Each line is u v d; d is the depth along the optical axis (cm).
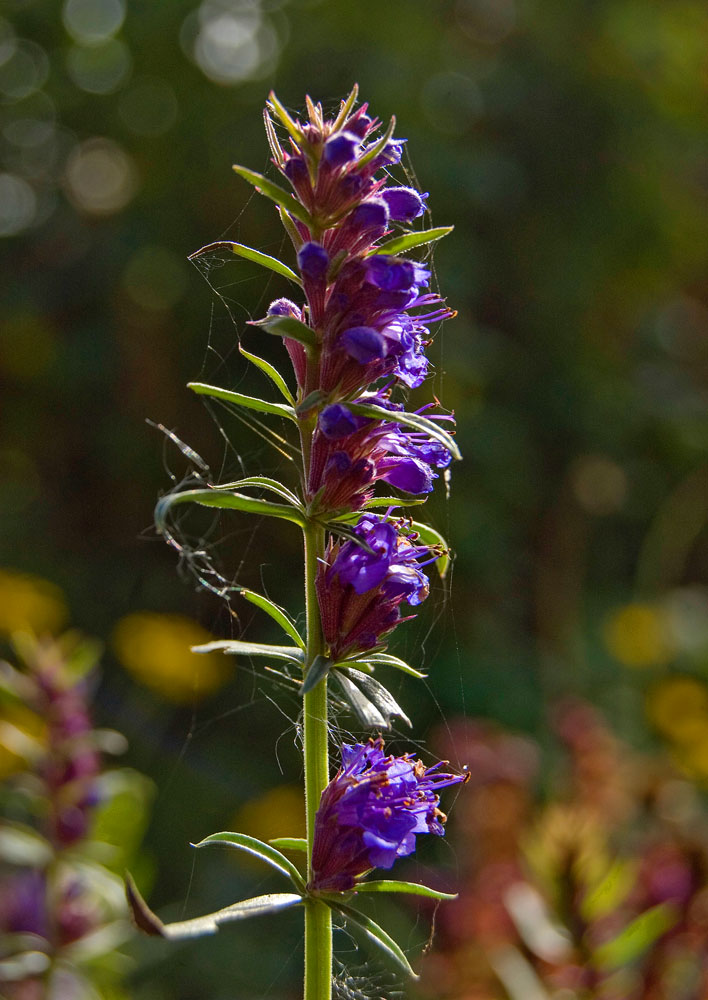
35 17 955
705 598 896
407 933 493
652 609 832
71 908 376
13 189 1003
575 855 337
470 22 970
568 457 934
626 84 988
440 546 223
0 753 489
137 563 896
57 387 948
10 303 937
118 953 412
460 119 913
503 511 867
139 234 912
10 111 986
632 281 1035
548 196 952
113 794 407
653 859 381
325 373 206
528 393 927
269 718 731
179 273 896
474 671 719
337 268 201
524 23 970
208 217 904
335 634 207
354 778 207
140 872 435
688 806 500
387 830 201
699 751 648
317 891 202
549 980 336
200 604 820
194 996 511
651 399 973
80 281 946
